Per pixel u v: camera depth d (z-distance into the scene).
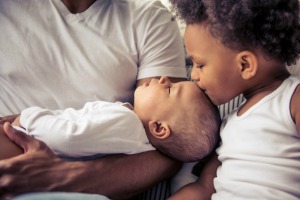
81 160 0.97
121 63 1.21
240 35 0.88
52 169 0.89
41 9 1.19
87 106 1.07
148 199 1.17
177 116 1.05
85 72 1.19
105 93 1.21
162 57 1.25
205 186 1.06
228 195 0.95
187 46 0.99
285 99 0.91
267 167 0.90
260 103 0.95
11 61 1.17
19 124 1.04
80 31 1.20
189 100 1.06
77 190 0.90
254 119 0.95
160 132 1.05
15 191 0.82
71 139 0.92
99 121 0.95
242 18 0.87
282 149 0.90
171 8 1.12
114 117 0.98
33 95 1.18
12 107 1.19
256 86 0.98
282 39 0.90
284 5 0.89
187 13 0.96
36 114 0.99
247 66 0.93
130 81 1.25
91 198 0.71
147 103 1.08
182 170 1.15
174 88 1.08
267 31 0.88
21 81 1.17
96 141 0.94
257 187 0.90
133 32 1.23
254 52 0.90
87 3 1.22
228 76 0.95
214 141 1.08
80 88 1.20
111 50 1.21
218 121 1.09
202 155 1.09
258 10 0.87
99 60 1.19
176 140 1.05
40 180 0.86
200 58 0.96
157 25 1.26
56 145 0.93
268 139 0.92
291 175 0.89
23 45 1.17
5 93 1.20
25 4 1.19
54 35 1.19
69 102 1.20
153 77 1.24
